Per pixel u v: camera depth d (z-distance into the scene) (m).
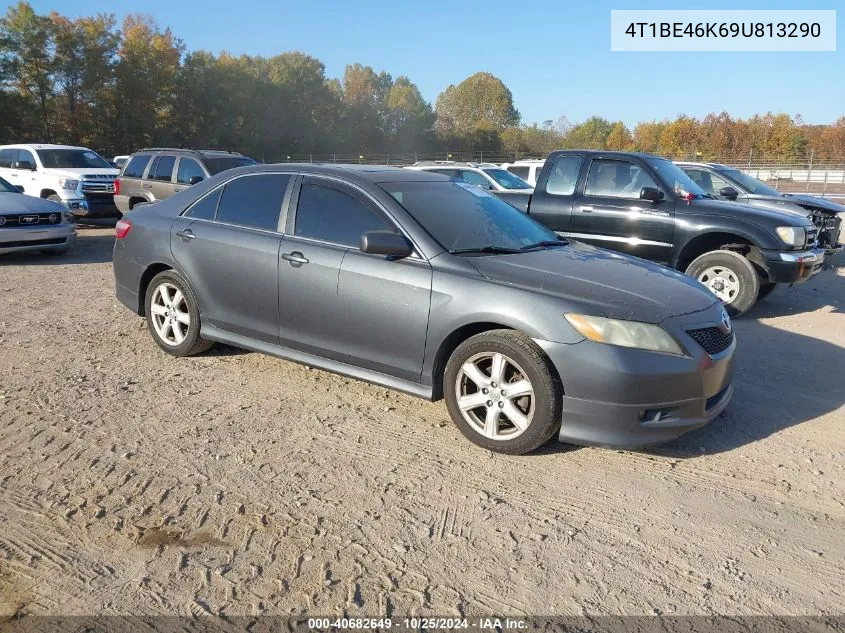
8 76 50.75
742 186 11.44
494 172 14.73
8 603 2.67
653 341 3.72
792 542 3.21
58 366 5.41
